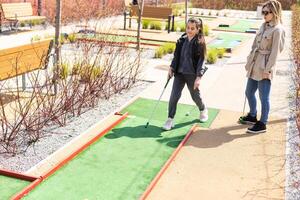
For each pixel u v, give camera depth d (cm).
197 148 595
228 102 820
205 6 3288
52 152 551
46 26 1695
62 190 462
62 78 727
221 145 610
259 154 586
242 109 780
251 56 655
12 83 830
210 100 827
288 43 1583
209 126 684
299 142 627
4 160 521
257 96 850
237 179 514
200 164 548
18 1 1714
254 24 2288
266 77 638
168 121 659
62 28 1631
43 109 634
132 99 799
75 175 496
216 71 1085
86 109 721
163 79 968
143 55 1243
